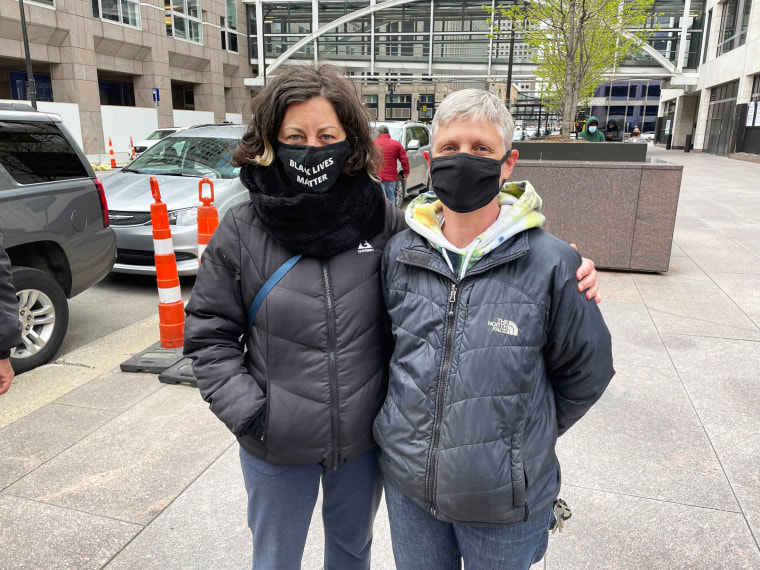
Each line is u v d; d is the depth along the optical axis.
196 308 1.67
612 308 5.41
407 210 1.57
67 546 2.42
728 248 7.94
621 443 3.17
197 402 3.67
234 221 1.65
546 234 1.50
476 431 1.39
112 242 4.89
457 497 1.42
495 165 1.42
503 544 1.50
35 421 3.44
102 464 3.00
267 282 1.61
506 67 36.25
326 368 1.62
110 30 29.08
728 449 3.10
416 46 37.06
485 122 1.43
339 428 1.64
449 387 1.42
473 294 1.43
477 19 35.75
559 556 2.36
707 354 4.32
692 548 2.39
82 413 3.53
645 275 6.61
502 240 1.41
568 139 9.16
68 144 4.52
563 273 1.42
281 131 1.60
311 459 1.67
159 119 33.28
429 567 1.68
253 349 1.68
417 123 13.23
